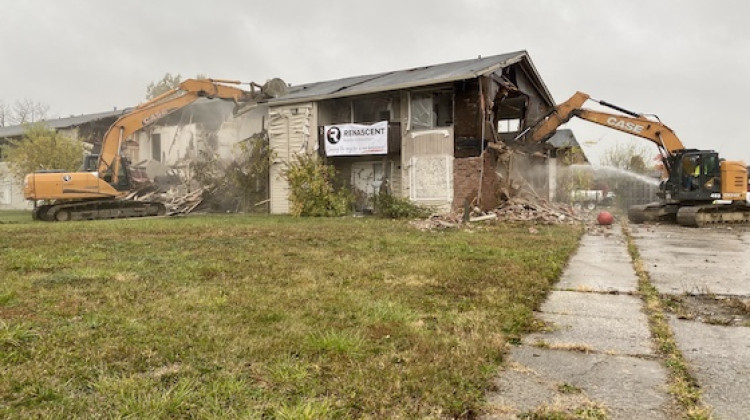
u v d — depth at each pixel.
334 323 4.20
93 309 4.58
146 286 5.59
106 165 19.17
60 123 34.56
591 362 3.47
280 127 22.41
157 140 29.67
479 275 6.46
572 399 2.86
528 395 2.91
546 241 10.64
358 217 19.00
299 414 2.55
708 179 16.48
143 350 3.48
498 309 4.79
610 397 2.89
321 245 9.66
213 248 9.04
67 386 2.90
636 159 40.72
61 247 9.00
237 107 23.77
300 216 19.75
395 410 2.66
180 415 2.58
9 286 5.48
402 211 18.31
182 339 3.73
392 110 21.33
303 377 3.06
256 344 3.62
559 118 19.34
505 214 17.77
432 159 19.19
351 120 21.81
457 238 11.10
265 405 2.69
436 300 5.11
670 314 4.81
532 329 4.24
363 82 22.77
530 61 22.09
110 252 8.44
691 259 8.49
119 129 19.48
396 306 4.78
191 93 21.64
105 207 19.59
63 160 27.34
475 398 2.83
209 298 5.03
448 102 20.02
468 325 4.25
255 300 4.97
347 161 21.92
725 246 10.47
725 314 4.81
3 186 33.38
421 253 8.54
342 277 6.25
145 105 20.27
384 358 3.38
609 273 7.02
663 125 17.58
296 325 4.11
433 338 3.81
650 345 3.85
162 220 17.39
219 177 24.39
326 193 20.06
